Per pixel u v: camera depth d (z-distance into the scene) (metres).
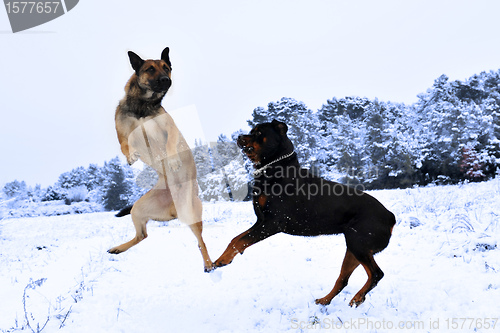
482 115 37.22
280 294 5.14
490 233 6.67
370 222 4.57
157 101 5.30
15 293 5.63
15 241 13.22
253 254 7.50
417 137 40.16
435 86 44.72
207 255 5.50
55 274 6.72
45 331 4.21
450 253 6.09
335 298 4.90
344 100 53.84
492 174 35.81
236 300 5.02
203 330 4.22
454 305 4.23
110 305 5.04
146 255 8.05
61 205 51.34
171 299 5.20
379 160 38.47
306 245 8.01
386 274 5.63
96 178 54.97
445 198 12.12
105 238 10.88
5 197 41.72
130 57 5.23
